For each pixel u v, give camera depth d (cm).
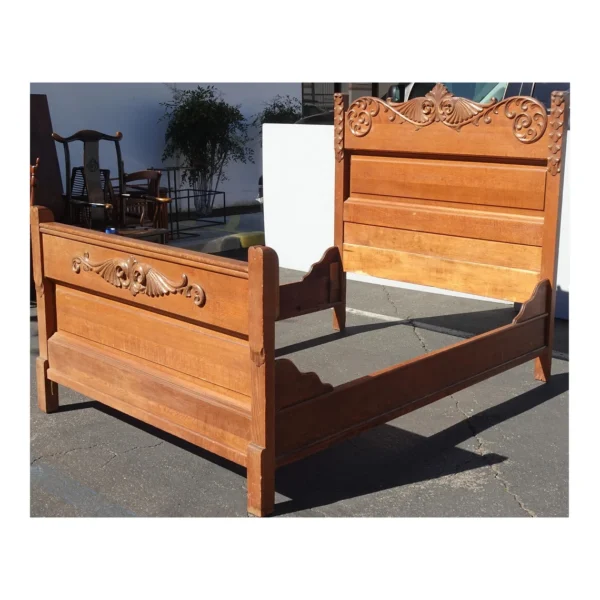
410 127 573
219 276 349
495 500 371
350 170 621
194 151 1048
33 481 384
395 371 406
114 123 967
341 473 400
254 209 1128
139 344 402
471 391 510
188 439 379
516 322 491
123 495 372
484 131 532
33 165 694
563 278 658
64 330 451
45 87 901
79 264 425
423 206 581
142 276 387
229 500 368
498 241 541
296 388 357
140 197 777
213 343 362
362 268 621
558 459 413
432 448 428
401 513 358
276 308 336
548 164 504
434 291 754
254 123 1120
